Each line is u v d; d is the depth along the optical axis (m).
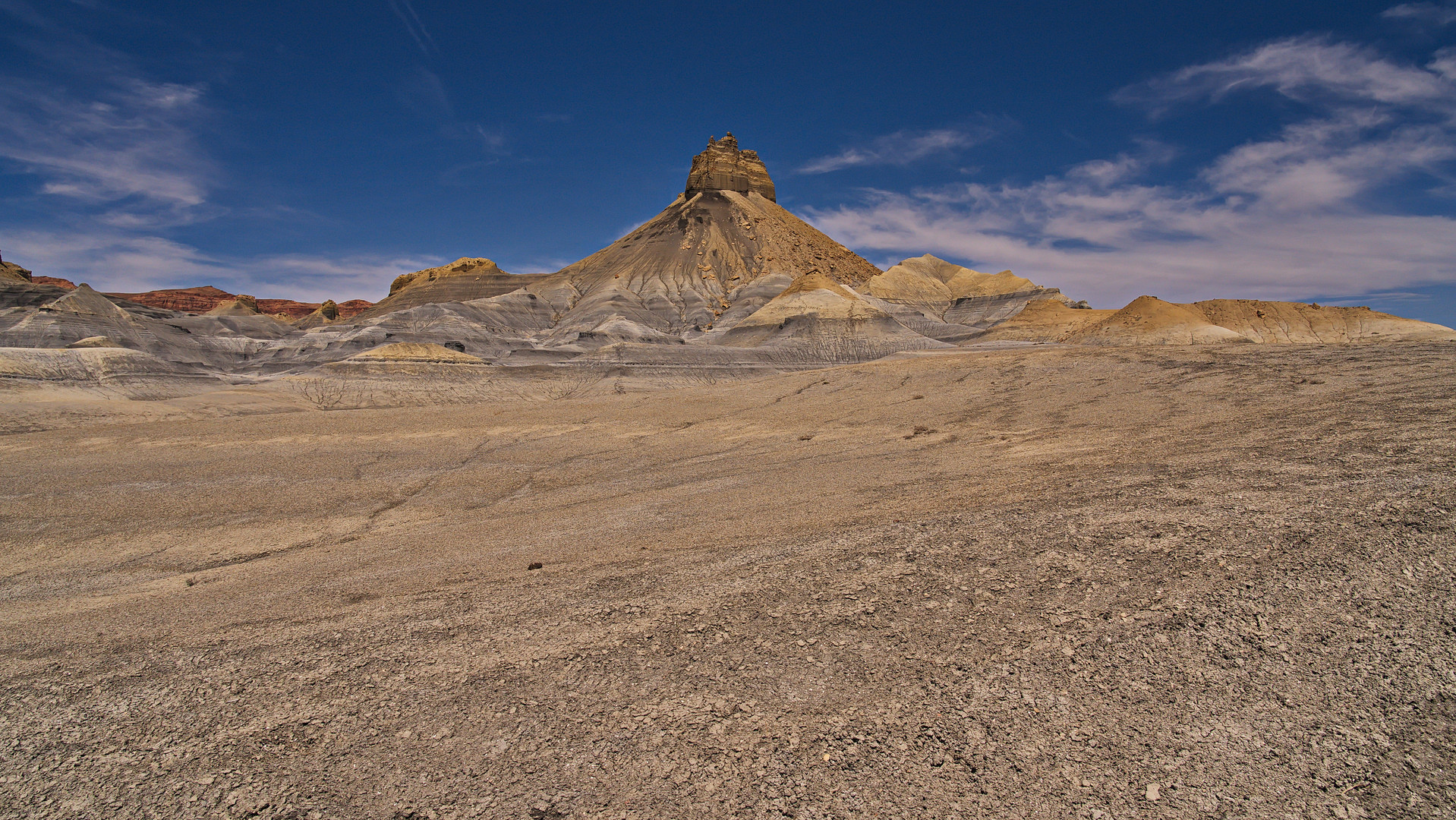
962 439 20.53
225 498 19.16
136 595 11.01
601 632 5.88
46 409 43.97
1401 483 7.55
